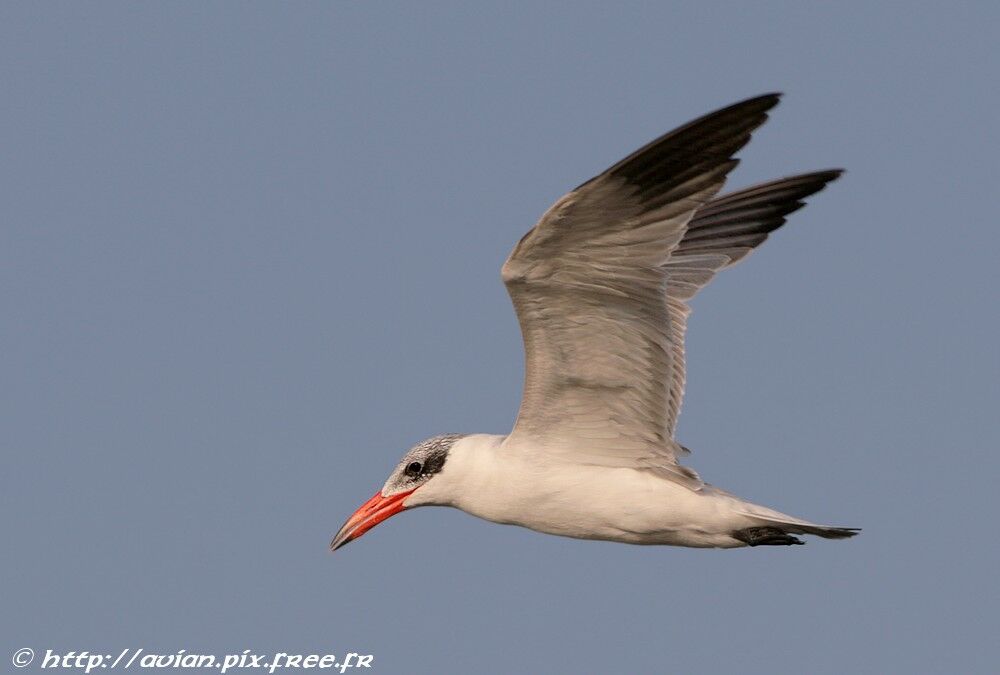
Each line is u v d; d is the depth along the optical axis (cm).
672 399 1616
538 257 1405
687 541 1588
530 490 1595
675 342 1775
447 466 1639
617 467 1583
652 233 1388
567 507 1590
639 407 1534
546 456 1591
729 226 1834
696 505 1562
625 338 1479
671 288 1809
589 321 1468
